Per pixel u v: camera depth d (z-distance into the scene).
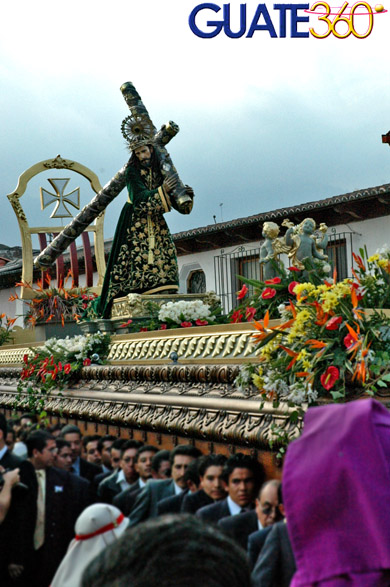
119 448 5.44
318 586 1.46
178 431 5.27
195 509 4.27
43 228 11.24
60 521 4.58
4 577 4.34
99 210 9.39
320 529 1.49
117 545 1.04
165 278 8.29
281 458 4.20
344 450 1.49
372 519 1.44
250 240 15.95
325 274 6.13
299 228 6.11
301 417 4.07
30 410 8.17
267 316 4.31
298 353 4.11
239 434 4.55
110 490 5.02
